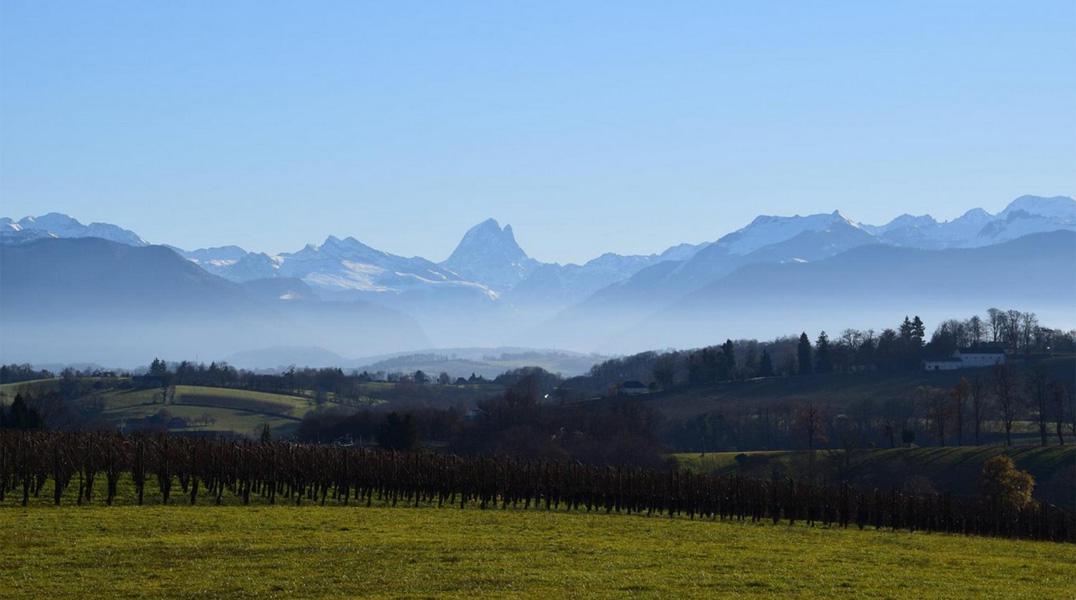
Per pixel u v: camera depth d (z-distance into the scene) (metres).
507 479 109.69
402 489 108.19
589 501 110.62
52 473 91.38
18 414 178.88
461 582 53.00
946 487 171.62
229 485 101.12
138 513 79.62
